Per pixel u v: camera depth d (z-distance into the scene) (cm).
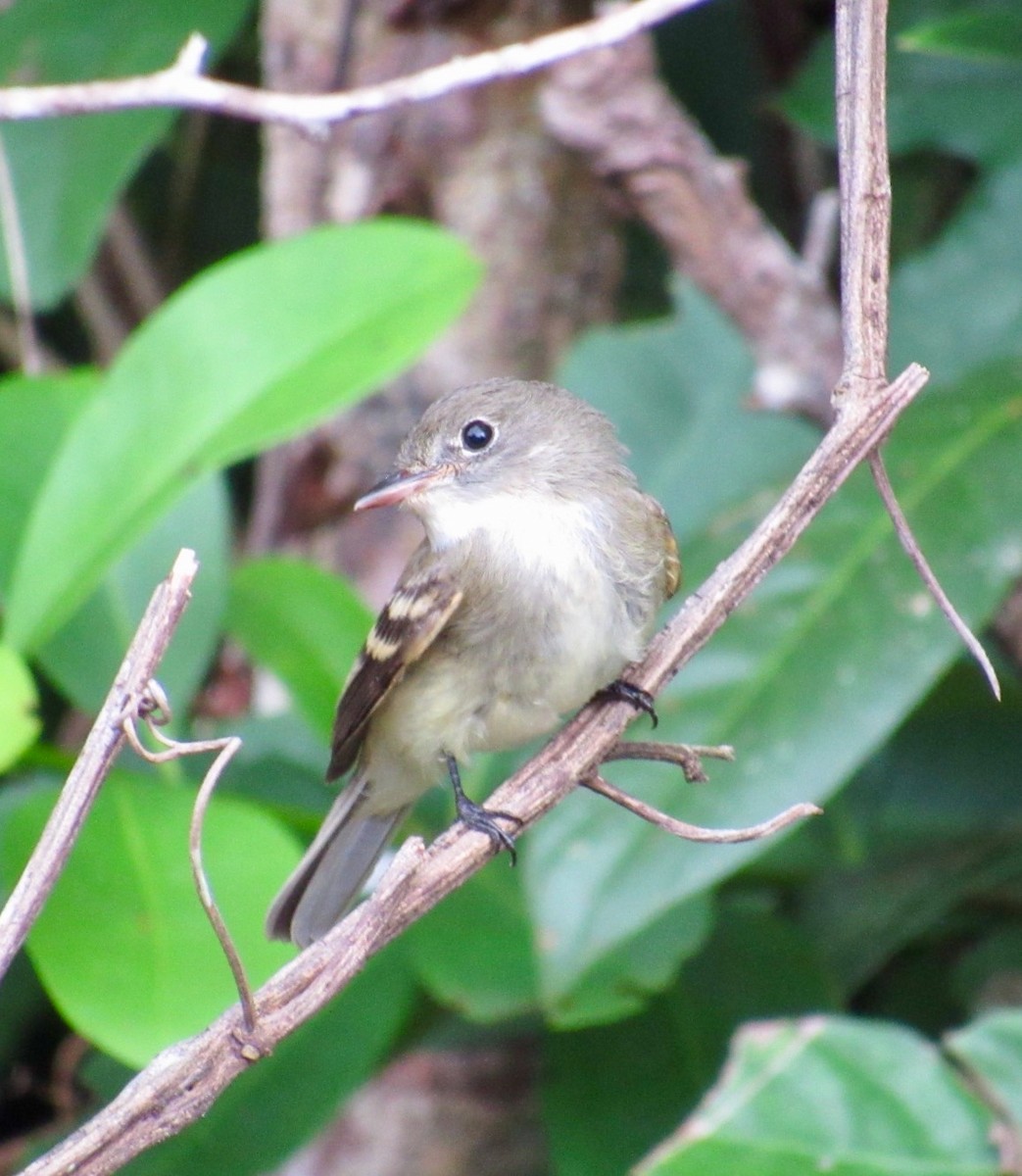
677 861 718
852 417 544
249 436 738
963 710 934
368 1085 1001
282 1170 1008
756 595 768
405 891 470
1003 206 962
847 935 914
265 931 637
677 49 1169
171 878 647
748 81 1169
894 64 991
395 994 822
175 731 779
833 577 767
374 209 1029
